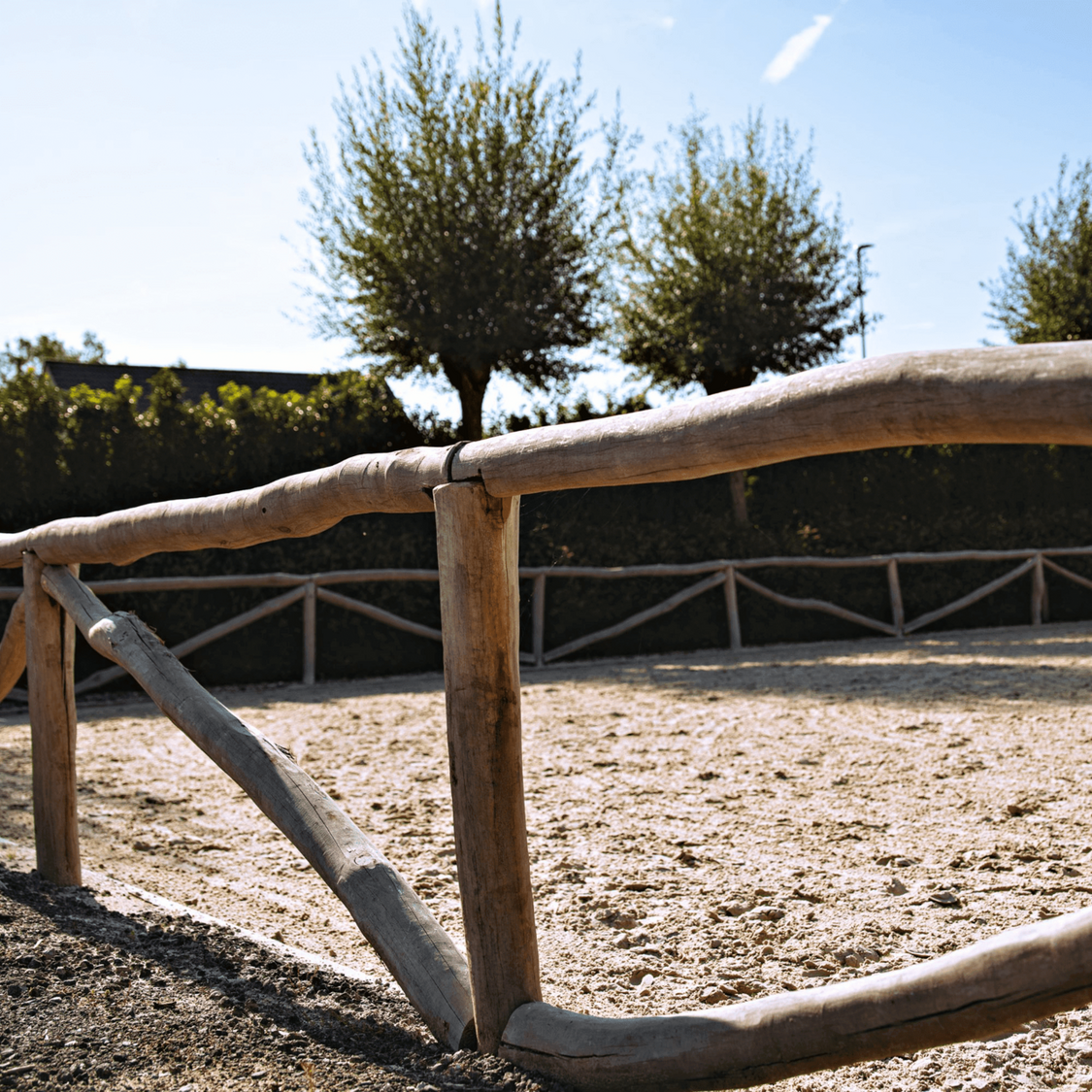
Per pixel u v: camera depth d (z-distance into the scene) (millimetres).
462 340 14273
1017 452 13398
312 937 2969
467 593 1850
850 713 6344
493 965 1853
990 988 1262
